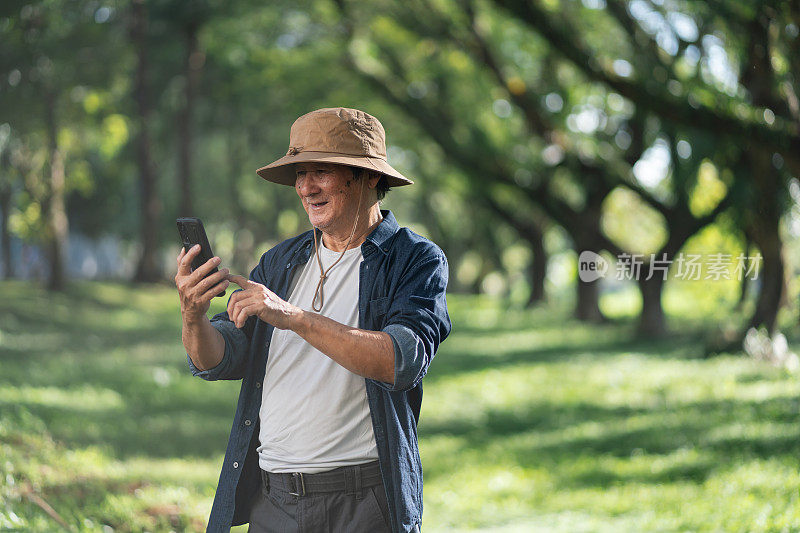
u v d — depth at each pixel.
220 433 11.88
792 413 12.36
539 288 40.97
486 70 20.89
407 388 2.96
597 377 19.47
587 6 12.82
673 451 11.42
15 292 25.47
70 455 8.43
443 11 20.11
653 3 11.75
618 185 23.80
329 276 3.29
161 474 8.65
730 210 17.75
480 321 36.34
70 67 25.86
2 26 20.28
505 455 12.30
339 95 27.75
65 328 20.97
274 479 3.22
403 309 3.06
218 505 3.28
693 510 8.34
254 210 50.50
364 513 3.13
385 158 3.32
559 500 9.68
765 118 10.99
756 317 18.94
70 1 22.81
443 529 8.62
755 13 9.75
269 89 33.81
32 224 27.14
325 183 3.19
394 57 26.16
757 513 7.72
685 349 22.75
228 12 28.28
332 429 3.14
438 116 26.80
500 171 26.72
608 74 12.16
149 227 32.62
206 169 47.34
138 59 30.66
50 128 25.97
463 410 16.34
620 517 8.68
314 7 25.14
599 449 12.28
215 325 3.31
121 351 18.03
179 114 36.34
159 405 13.26
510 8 12.62
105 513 6.71
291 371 3.23
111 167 38.06
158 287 32.25
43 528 5.66
